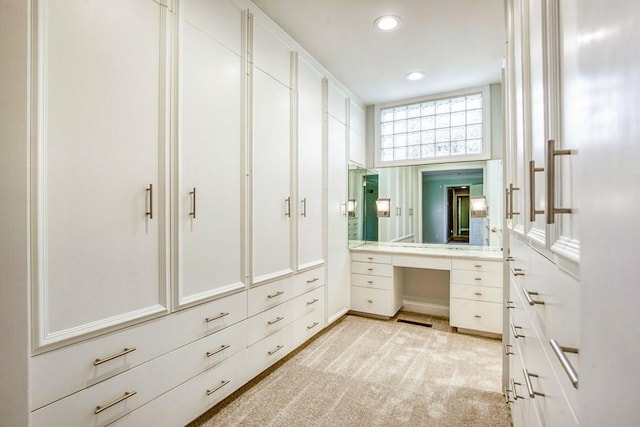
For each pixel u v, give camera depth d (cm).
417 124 375
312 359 247
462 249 354
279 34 233
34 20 105
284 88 241
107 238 127
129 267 135
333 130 319
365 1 204
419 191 376
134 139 138
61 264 112
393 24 229
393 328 318
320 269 296
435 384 211
